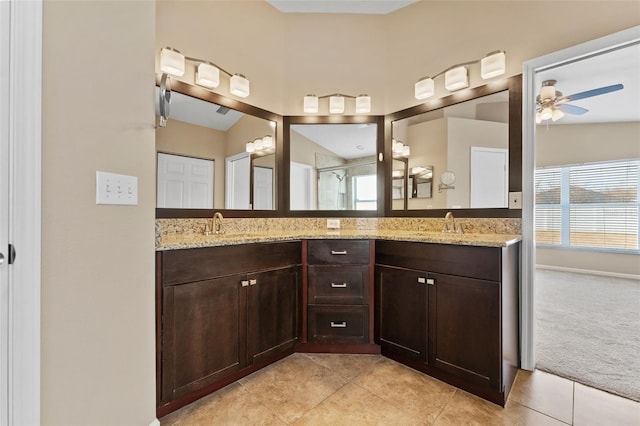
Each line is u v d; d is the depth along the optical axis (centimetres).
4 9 83
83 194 101
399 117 255
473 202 217
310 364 191
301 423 137
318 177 266
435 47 237
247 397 156
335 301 205
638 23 154
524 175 191
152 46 130
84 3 102
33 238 87
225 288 164
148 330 125
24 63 86
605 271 460
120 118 114
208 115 222
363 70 263
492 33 208
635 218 449
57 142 93
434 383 169
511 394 157
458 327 164
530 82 189
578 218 490
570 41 175
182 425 135
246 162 241
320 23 263
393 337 194
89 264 103
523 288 185
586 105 402
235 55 233
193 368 150
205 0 217
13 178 84
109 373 109
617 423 135
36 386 88
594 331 238
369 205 263
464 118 222
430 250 176
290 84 262
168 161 203
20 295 85
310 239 206
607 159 471
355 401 153
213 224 216
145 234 124
